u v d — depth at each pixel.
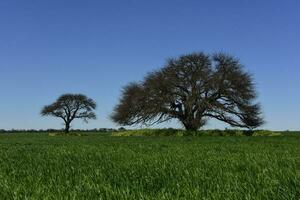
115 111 76.81
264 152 23.06
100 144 37.06
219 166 14.03
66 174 12.07
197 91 71.38
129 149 27.17
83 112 118.62
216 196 7.89
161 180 10.65
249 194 7.87
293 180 9.30
